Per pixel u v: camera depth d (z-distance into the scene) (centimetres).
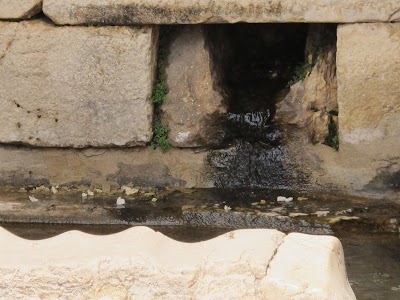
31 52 1064
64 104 1077
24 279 543
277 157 1087
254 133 1097
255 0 1021
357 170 1062
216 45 1134
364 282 891
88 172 1102
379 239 980
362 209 1029
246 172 1091
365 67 1033
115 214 1044
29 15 1061
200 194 1076
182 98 1085
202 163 1095
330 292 511
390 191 1055
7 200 1072
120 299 538
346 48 1032
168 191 1086
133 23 1043
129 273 538
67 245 564
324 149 1077
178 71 1087
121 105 1073
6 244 568
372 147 1053
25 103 1080
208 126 1085
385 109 1041
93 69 1063
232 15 1028
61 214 1047
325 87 1082
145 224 1027
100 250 554
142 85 1063
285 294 514
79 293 541
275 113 1091
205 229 1015
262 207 1043
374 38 1024
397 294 866
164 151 1095
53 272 542
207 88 1082
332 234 989
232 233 564
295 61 1185
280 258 534
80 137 1086
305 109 1080
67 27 1056
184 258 543
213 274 530
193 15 1032
